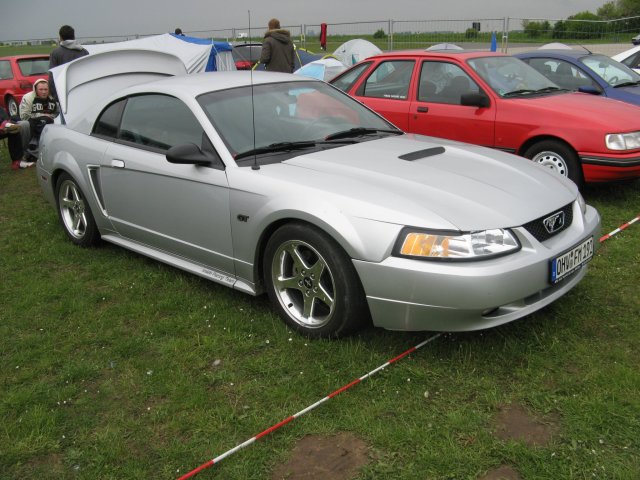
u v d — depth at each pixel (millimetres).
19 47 27359
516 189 3207
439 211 2891
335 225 2973
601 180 5527
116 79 6039
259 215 3324
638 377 2770
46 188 5254
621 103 6027
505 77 6340
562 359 2988
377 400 2750
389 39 18672
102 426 2691
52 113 8703
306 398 2797
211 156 3621
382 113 6852
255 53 15898
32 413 2766
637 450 2346
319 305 3334
